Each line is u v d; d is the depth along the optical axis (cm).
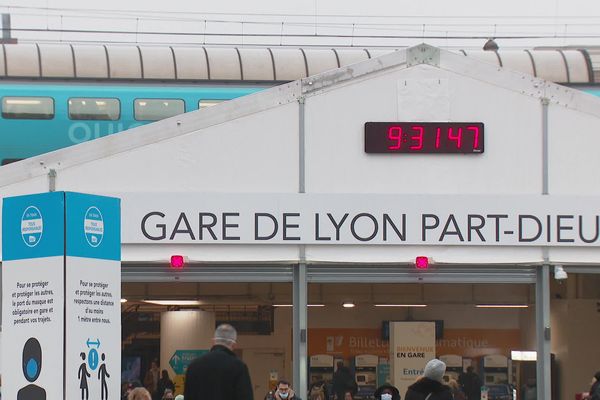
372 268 1761
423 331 2506
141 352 2716
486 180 1773
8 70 3019
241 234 1744
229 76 3062
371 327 2661
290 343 2669
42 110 3002
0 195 1723
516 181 1773
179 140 1750
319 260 1753
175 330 2559
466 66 1778
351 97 1769
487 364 2623
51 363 1255
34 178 1733
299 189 1758
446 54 1778
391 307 2669
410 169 1769
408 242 1758
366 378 2630
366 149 1762
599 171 1773
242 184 1753
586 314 2642
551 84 1778
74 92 3012
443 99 1777
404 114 1772
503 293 2619
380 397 1875
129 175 1742
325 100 1767
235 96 3044
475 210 1766
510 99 1781
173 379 2542
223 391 1052
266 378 2658
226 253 1747
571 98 1778
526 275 1773
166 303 2642
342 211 1753
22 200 1290
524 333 2642
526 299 2619
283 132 1762
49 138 2995
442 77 1778
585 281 2647
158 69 3056
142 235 1734
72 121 3005
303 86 1766
